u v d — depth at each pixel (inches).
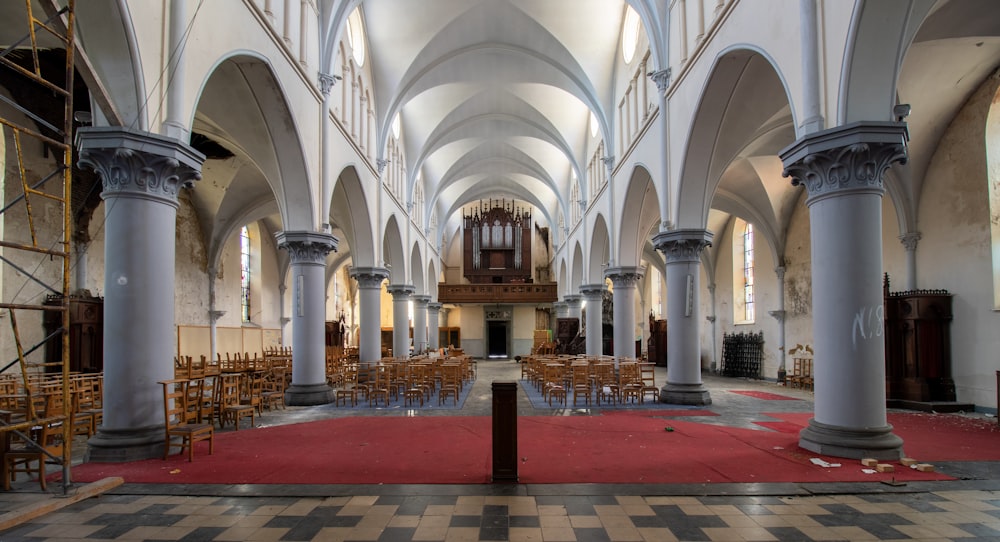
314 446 310.2
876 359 265.7
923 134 472.4
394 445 312.3
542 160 1196.5
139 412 275.7
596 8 665.6
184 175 294.2
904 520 184.9
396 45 699.4
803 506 199.6
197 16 304.3
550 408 480.4
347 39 605.0
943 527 178.4
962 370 455.2
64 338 213.3
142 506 202.1
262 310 973.8
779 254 733.9
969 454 279.9
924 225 494.0
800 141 276.5
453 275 1737.2
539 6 667.4
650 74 527.8
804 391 622.5
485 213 1627.7
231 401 387.9
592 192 935.0
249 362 632.4
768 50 324.8
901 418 409.7
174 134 281.6
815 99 278.2
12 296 466.3
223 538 170.4
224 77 409.1
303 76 469.1
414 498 209.6
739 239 865.5
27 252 481.4
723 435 337.7
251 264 956.0
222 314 800.3
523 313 1608.0
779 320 734.5
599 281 946.7
